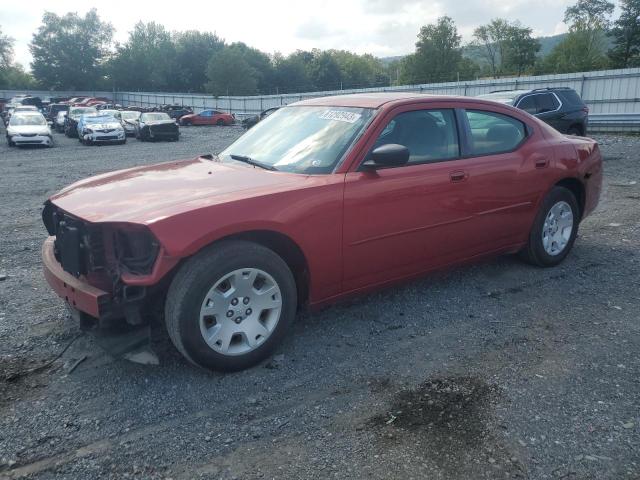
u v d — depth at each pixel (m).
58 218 3.67
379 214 3.86
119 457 2.67
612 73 23.92
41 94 89.81
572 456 2.63
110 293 3.18
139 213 3.16
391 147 3.68
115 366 3.54
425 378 3.37
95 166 16.09
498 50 76.38
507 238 4.85
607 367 3.45
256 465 2.61
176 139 27.34
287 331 3.63
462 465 2.58
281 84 106.56
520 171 4.75
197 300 3.17
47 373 3.47
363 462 2.61
